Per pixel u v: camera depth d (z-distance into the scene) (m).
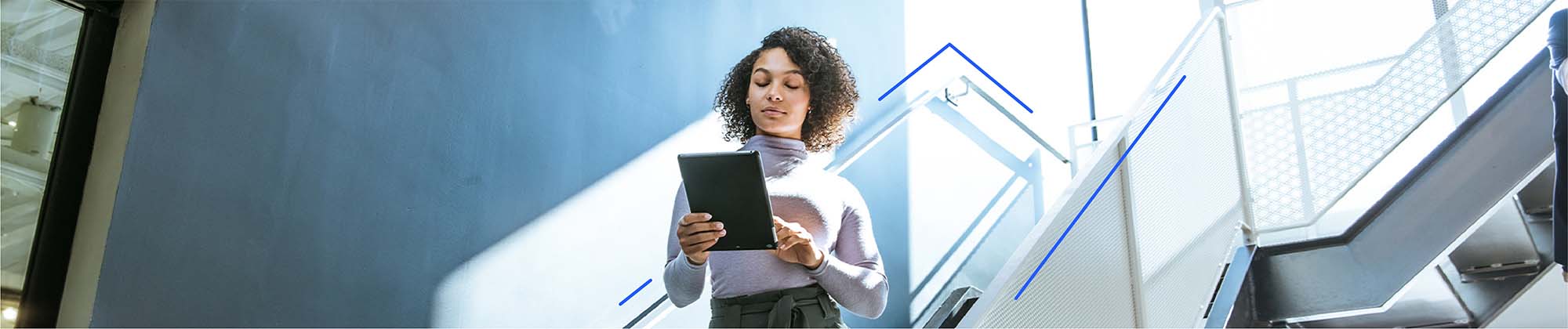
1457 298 3.72
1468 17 3.56
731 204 1.75
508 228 2.79
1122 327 2.71
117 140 2.11
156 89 2.15
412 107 2.64
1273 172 3.80
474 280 2.68
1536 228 3.57
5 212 2.04
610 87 3.22
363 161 2.50
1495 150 3.29
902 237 4.19
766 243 1.78
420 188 2.61
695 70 3.59
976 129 4.98
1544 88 3.28
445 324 2.59
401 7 2.68
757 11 3.93
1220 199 3.47
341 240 2.41
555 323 2.85
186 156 2.17
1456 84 3.50
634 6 3.38
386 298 2.47
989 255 4.86
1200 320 3.18
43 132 2.12
